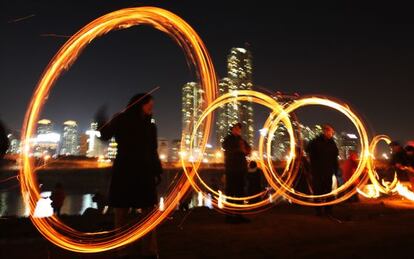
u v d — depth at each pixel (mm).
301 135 11500
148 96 5051
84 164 62688
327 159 8773
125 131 4914
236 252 5332
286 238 6270
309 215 8930
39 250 5539
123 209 4922
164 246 5711
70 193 54281
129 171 4859
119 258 5012
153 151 5086
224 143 8328
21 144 6906
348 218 8336
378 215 8859
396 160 12352
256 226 7426
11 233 6742
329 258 4977
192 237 6363
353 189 11742
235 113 56281
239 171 8164
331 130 8844
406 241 5953
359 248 5512
